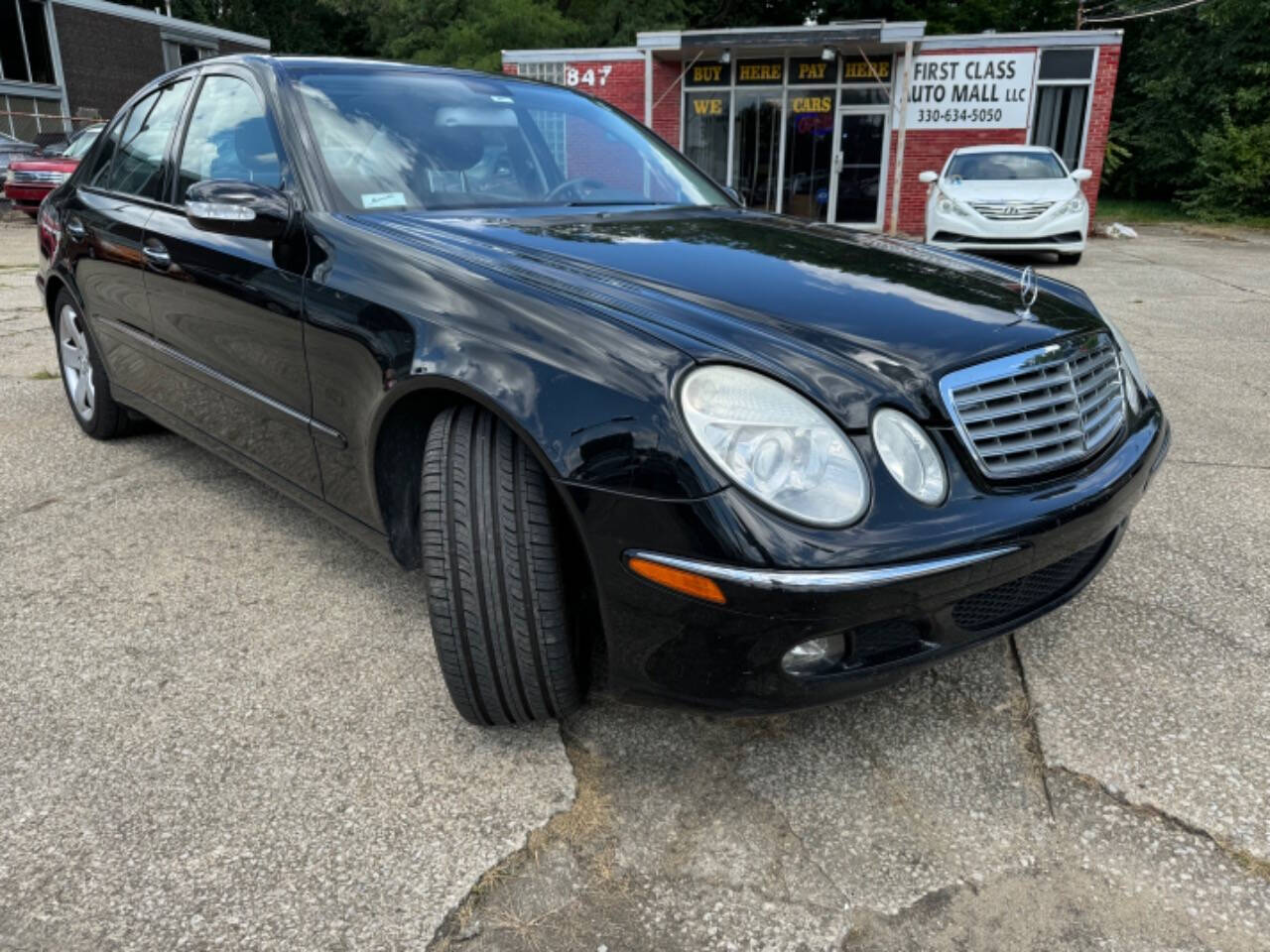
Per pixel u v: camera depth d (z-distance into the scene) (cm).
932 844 178
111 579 281
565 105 328
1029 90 1562
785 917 162
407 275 212
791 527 160
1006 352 194
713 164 1720
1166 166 2447
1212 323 716
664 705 179
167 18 2505
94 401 385
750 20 2850
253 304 252
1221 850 175
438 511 187
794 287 211
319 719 215
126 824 182
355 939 157
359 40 3641
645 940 157
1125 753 203
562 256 220
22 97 2142
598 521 169
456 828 182
